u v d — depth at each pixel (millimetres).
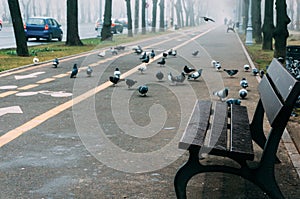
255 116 5855
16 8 19016
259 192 4602
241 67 15320
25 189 4609
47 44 28141
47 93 9961
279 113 4004
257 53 21297
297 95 3957
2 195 4449
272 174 4137
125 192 4586
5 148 5930
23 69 14469
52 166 5281
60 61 16906
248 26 27422
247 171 4148
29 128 6930
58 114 7867
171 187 4727
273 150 4137
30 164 5340
